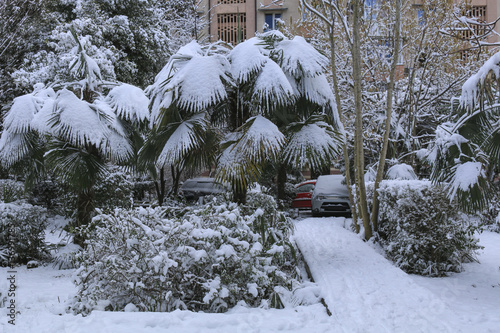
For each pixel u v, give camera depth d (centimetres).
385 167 1275
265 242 647
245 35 3025
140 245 539
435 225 722
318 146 707
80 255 570
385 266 696
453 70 1369
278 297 541
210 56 723
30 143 909
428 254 733
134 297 538
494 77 600
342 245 894
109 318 458
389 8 1293
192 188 1817
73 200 1276
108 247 554
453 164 642
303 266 792
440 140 650
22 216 865
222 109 773
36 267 850
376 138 1212
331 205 1530
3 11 1798
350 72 1383
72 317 478
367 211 936
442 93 1293
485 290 618
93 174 854
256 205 752
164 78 761
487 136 664
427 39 1256
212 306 525
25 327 445
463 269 743
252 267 550
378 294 546
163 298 528
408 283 595
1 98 1895
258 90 688
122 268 525
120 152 860
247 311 504
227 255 530
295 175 2292
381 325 445
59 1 1859
